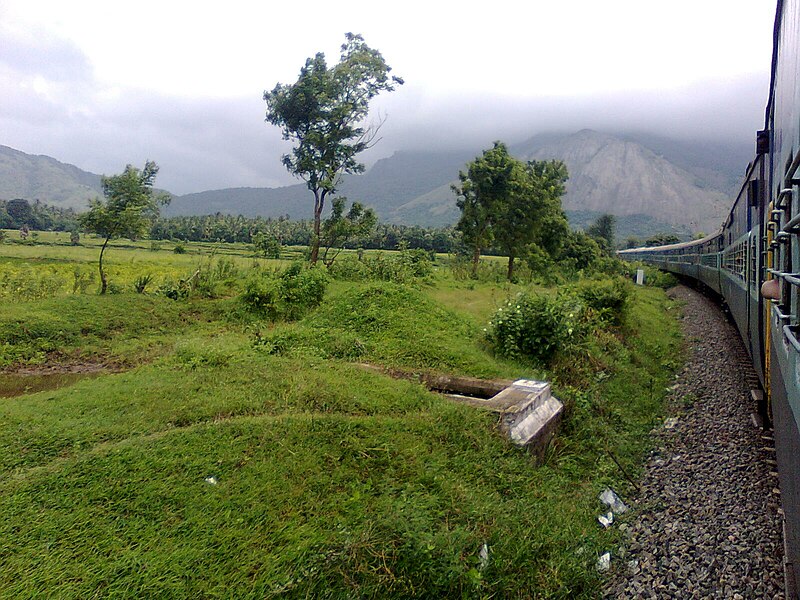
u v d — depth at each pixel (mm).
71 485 4219
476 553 4117
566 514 5117
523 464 5707
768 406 6520
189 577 3383
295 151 18797
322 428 5375
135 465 4512
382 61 18438
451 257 29125
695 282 27297
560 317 9578
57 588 3219
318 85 17828
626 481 6262
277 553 3666
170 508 4016
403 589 3635
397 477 4844
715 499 5551
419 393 6969
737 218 11492
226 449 4863
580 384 8742
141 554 3535
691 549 4676
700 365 11234
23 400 6332
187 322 11617
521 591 4031
